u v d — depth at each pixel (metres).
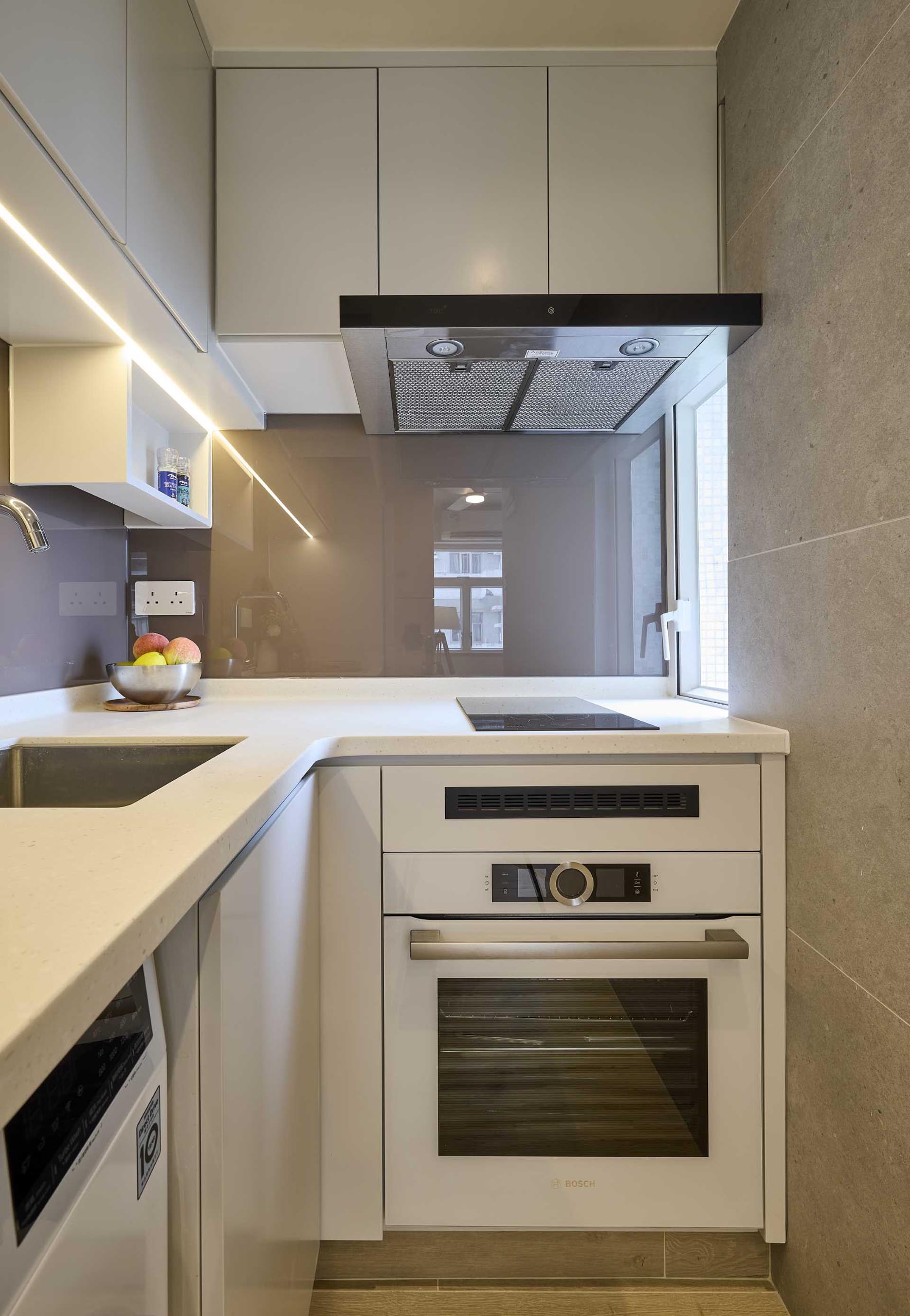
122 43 0.98
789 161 1.13
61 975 0.33
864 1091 0.94
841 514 0.99
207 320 1.34
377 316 1.22
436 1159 1.14
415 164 1.40
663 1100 1.15
